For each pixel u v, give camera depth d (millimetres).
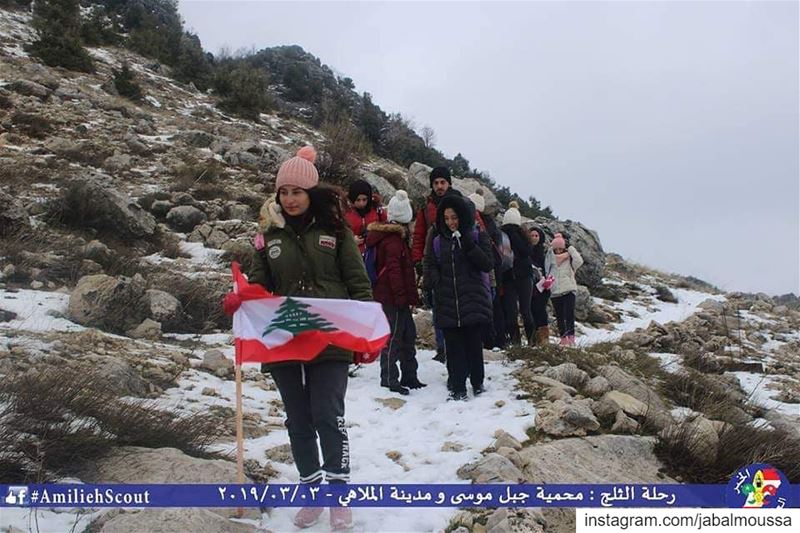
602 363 7496
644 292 19125
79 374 5379
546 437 5484
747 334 14633
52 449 4363
